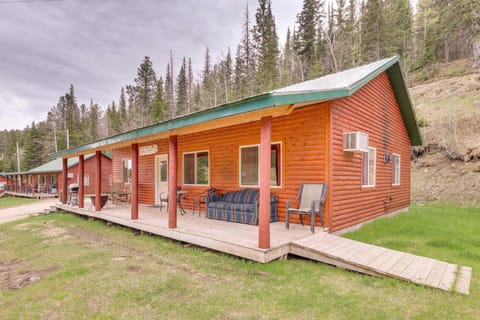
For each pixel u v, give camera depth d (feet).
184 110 124.16
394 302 9.56
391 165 29.09
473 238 18.53
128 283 11.59
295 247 14.11
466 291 10.14
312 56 88.84
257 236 15.55
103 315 9.05
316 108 18.53
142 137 20.67
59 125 158.30
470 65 70.33
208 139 26.73
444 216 28.50
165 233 18.29
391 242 17.60
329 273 12.35
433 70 76.95
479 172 42.91
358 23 92.17
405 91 29.12
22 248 19.47
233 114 13.38
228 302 9.68
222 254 15.17
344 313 8.84
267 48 100.32
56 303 10.08
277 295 10.14
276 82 94.89
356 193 21.44
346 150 19.38
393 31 87.04
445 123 53.01
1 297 11.03
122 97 168.14
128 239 19.83
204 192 25.66
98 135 165.68
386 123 27.81
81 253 16.55
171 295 10.37
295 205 19.54
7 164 158.20
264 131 13.23
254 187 22.71
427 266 12.39
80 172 31.50
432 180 46.44
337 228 18.53
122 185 37.14
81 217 31.12
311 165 18.70
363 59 82.58
